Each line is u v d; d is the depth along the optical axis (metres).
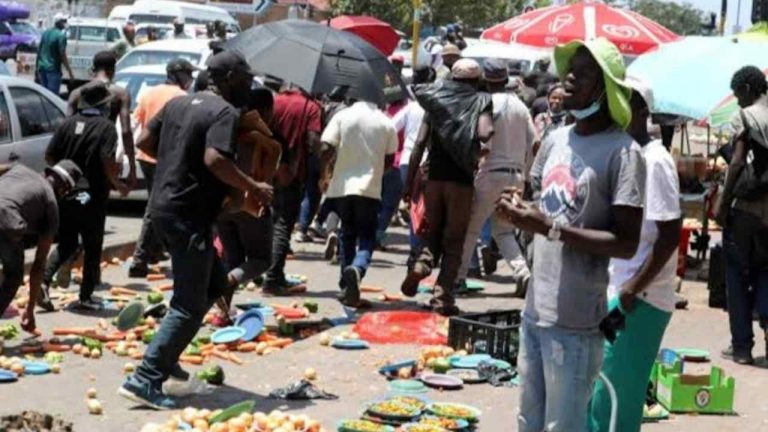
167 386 8.37
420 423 7.70
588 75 5.40
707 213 15.21
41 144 13.93
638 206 5.37
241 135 8.47
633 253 5.41
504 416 8.27
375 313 10.76
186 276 8.08
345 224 11.93
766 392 9.34
